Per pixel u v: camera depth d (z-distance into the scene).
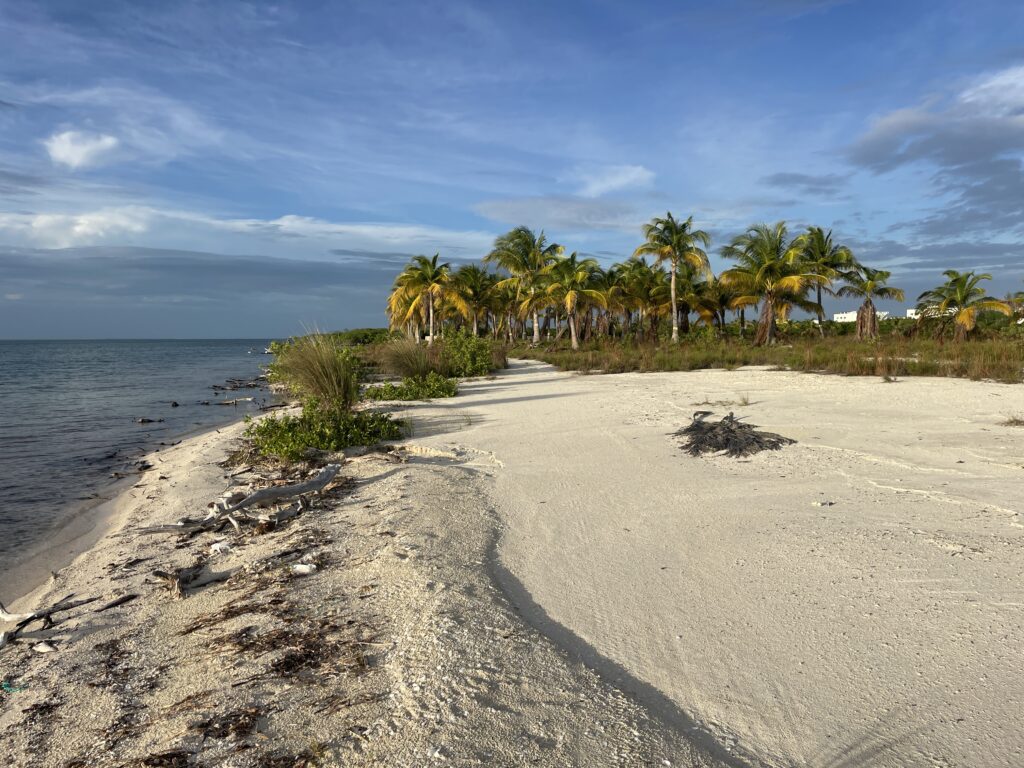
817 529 4.83
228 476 8.59
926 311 32.97
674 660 3.16
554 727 2.61
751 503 5.61
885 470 6.48
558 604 3.86
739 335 42.53
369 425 9.98
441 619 3.57
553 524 5.35
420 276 43.00
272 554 4.99
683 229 37.03
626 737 2.54
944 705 2.67
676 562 4.39
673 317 37.81
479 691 2.86
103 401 21.36
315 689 2.98
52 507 7.70
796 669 3.02
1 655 3.84
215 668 3.31
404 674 3.04
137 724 2.88
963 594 3.64
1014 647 3.07
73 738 2.85
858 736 2.53
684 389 15.39
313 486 6.71
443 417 12.16
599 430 9.67
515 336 62.31
